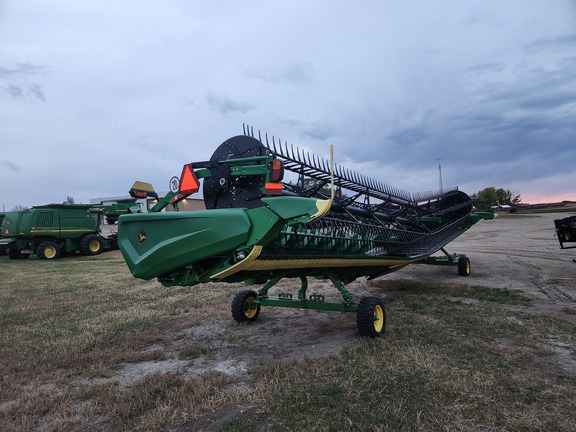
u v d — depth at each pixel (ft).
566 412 10.40
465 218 36.52
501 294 25.75
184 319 21.75
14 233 66.18
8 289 34.47
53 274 44.88
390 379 12.47
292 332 18.88
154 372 14.08
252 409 10.94
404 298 25.30
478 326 18.42
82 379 13.67
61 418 10.77
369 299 17.10
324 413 10.48
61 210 68.33
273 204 11.99
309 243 15.87
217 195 16.35
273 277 17.81
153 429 9.98
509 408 10.64
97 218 75.31
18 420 10.72
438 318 20.11
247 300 20.57
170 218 13.37
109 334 18.93
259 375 13.19
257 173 14.42
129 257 14.19
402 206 28.17
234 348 16.66
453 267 40.37
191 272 13.71
